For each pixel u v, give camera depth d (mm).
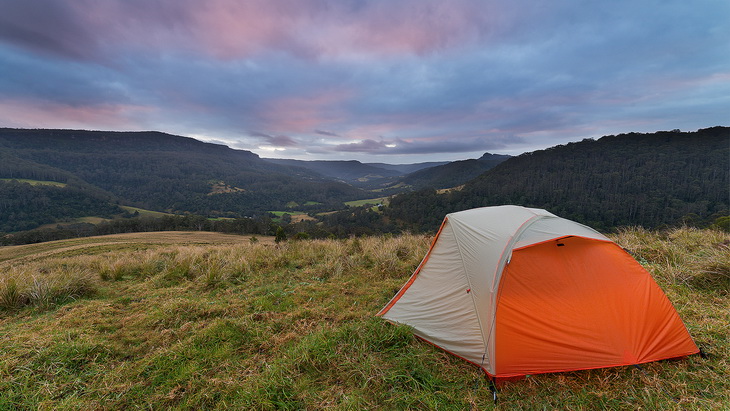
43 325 3146
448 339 2750
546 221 3025
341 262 5785
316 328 3100
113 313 3609
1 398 1979
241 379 2273
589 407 1995
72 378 2271
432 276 3443
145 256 7621
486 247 2961
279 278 5156
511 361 2350
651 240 5684
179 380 2258
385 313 3406
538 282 2607
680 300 3299
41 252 24391
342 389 2158
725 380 2109
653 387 2131
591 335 2434
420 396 2061
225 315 3477
